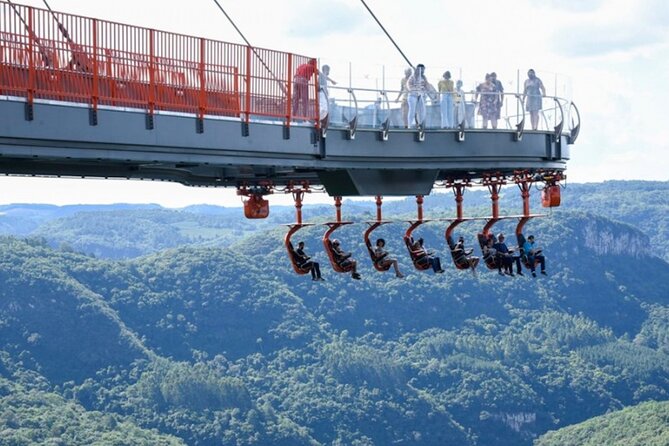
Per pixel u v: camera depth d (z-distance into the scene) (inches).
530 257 2667.3
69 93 1859.0
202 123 2057.1
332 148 2330.2
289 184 2743.6
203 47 2063.2
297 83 2247.8
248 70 2144.4
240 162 2142.0
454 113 2544.3
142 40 1967.3
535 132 2706.7
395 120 2443.4
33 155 1836.9
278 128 2208.4
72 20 1871.3
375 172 2491.4
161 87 1996.8
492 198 2763.3
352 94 2361.0
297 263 2549.2
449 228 2714.1
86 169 2306.8
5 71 1792.6
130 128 1948.8
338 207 2536.9
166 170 2509.8
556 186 2797.7
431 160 2518.5
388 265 2534.5
